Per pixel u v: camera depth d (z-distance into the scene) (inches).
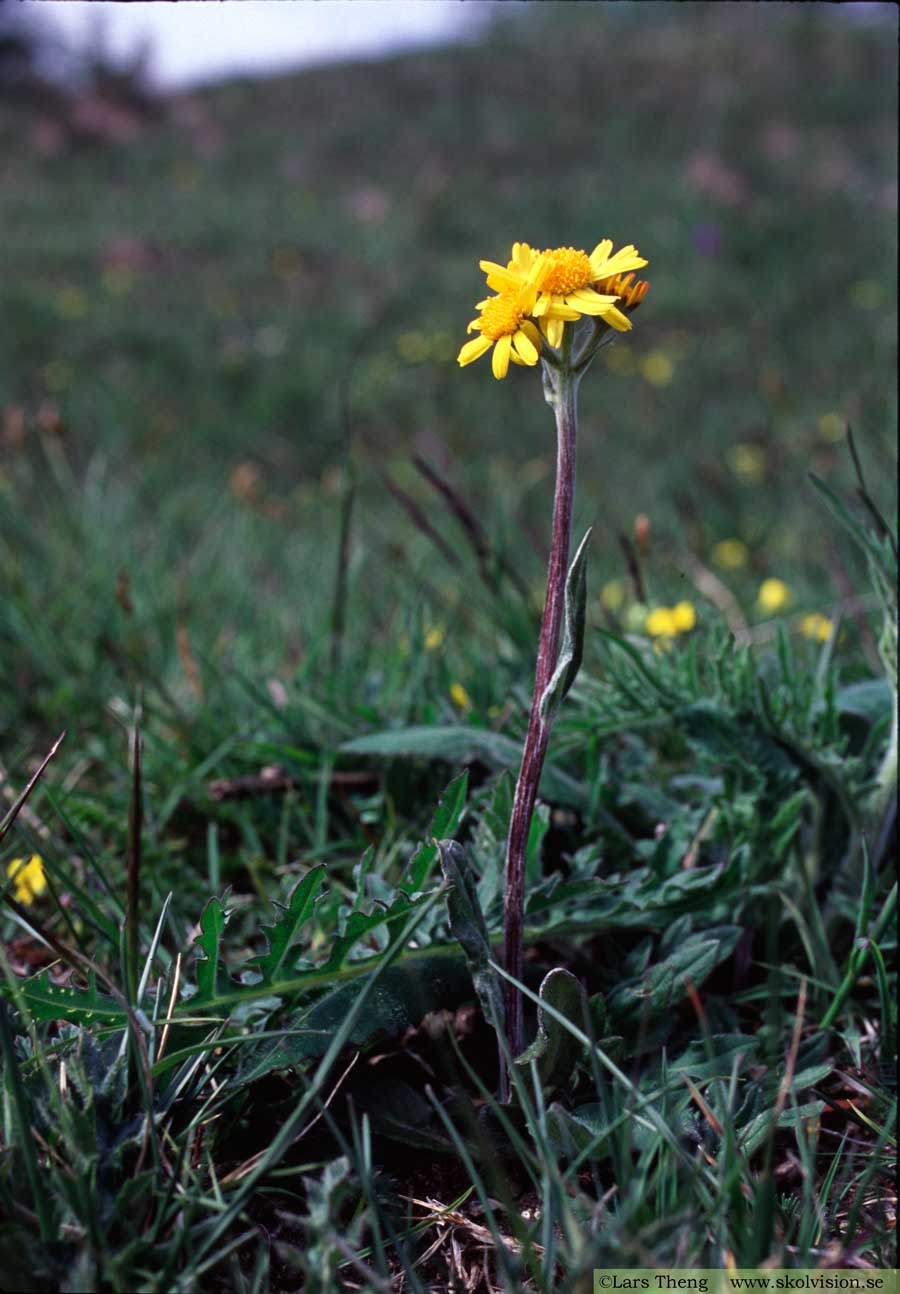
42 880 17.6
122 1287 12.1
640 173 140.9
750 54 175.5
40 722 24.6
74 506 36.8
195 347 89.4
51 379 78.3
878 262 96.0
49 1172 12.9
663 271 104.3
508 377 82.2
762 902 16.4
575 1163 12.7
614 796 18.1
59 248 118.0
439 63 209.2
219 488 54.1
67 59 181.3
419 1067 15.1
